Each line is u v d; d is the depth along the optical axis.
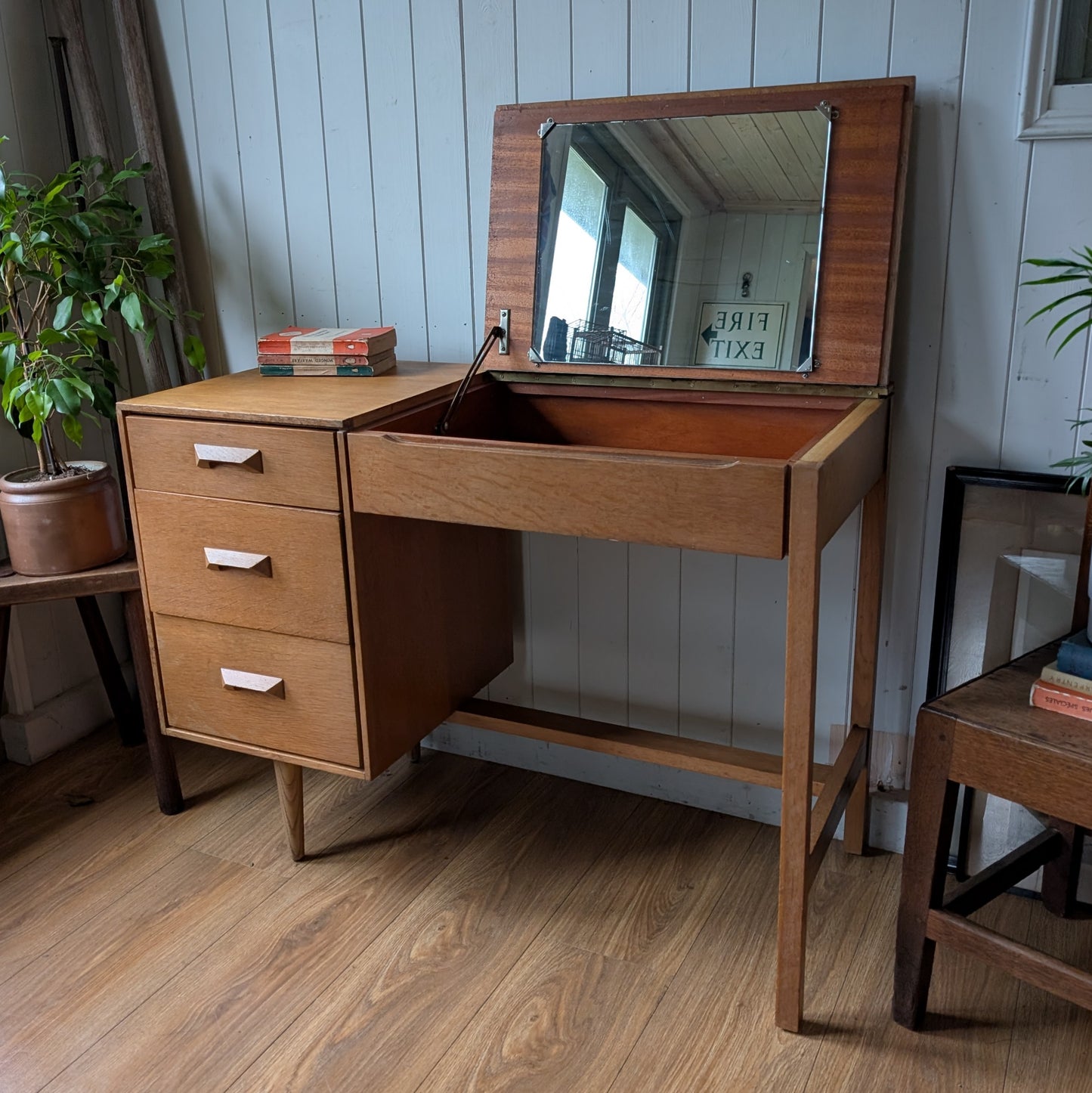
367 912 1.83
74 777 2.29
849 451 1.44
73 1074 1.50
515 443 1.48
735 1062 1.49
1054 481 1.66
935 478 1.77
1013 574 1.73
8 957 1.73
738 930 1.76
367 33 1.99
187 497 1.74
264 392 1.81
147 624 1.88
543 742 2.24
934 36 1.59
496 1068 1.49
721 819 2.08
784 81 1.70
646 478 1.38
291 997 1.63
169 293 2.25
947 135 1.62
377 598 1.71
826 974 1.66
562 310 1.85
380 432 1.56
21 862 1.99
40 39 2.18
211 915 1.83
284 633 1.74
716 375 1.74
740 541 1.36
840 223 1.64
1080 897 1.78
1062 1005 1.59
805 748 1.41
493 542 2.06
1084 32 1.51
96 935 1.78
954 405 1.72
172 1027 1.58
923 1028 1.54
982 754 1.37
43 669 2.38
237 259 2.25
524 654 2.22
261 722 1.83
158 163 2.19
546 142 1.83
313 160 2.11
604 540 2.06
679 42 1.76
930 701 1.43
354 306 2.17
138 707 2.52
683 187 1.74
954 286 1.67
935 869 1.46
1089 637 1.41
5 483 1.95
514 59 1.88
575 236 1.83
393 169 2.04
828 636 1.91
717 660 2.03
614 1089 1.45
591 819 2.09
